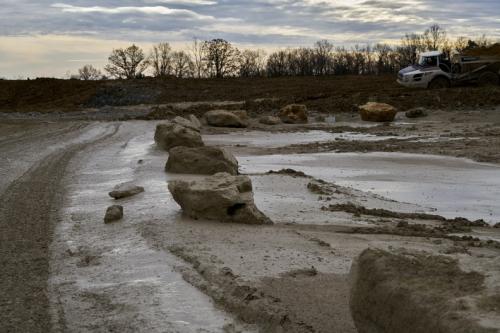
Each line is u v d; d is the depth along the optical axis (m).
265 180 15.17
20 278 7.90
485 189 15.32
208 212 10.55
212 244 8.96
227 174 11.66
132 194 12.98
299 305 6.42
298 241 9.19
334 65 83.50
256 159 21.02
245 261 8.05
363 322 5.29
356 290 5.37
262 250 8.62
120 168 17.55
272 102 41.53
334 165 19.34
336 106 38.34
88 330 6.22
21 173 16.67
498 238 10.02
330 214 11.52
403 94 38.66
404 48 81.06
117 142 25.25
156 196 12.78
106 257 8.67
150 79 62.00
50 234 10.12
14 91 60.72
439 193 14.89
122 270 8.05
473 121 31.02
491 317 4.23
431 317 4.52
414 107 36.16
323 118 35.44
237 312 6.46
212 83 58.84
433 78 40.47
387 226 10.53
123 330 6.19
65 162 18.89
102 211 11.65
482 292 4.58
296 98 42.84
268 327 6.02
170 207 11.66
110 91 57.62
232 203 10.41
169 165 16.66
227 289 7.01
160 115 38.91
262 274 7.49
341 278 7.36
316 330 5.80
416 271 5.07
